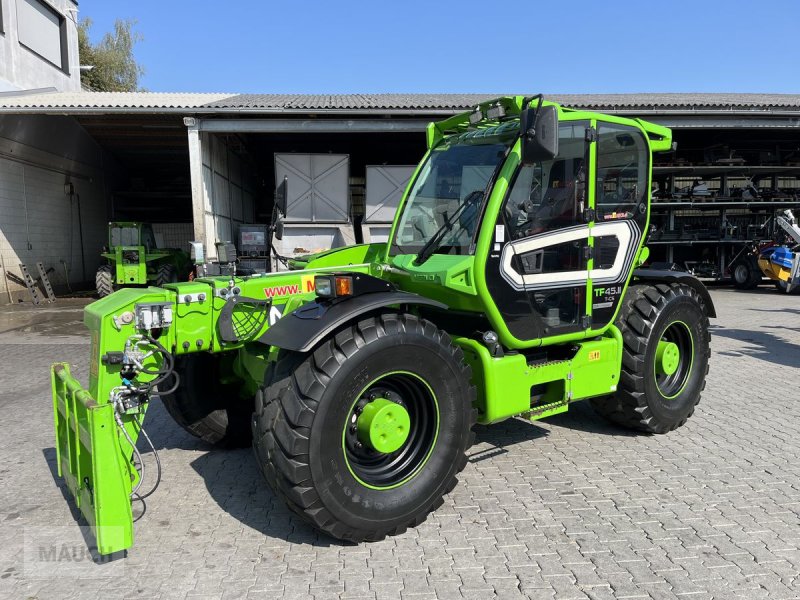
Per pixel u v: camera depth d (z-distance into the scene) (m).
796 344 8.35
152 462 4.30
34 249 15.85
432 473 3.24
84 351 8.58
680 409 4.69
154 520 3.40
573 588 2.71
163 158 20.77
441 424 3.27
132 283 14.95
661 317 4.47
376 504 3.04
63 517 3.48
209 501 3.64
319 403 2.86
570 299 3.97
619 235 4.18
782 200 16.34
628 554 2.98
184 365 4.26
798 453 4.27
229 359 4.39
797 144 17.50
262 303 3.71
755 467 4.03
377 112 11.81
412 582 2.76
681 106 12.44
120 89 35.16
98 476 2.81
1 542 3.19
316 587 2.73
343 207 13.37
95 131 17.36
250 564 2.93
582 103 13.18
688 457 4.22
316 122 12.17
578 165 3.91
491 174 3.64
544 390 4.11
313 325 2.94
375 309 3.16
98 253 19.64
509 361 3.63
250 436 4.56
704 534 3.16
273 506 3.56
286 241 13.29
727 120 12.88
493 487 3.77
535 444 4.51
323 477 2.88
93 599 2.67
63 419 3.56
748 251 16.34
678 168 15.86
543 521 3.32
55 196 16.89
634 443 4.51
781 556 2.95
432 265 3.66
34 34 17.91
